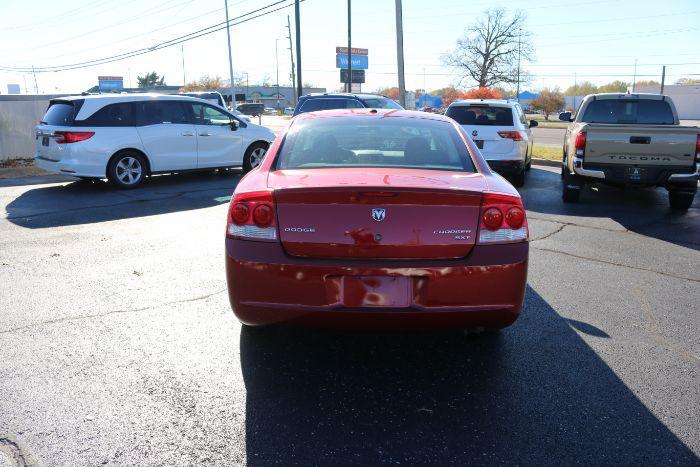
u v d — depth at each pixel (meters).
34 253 5.97
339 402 3.09
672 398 3.15
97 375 3.35
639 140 8.05
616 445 2.71
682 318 4.33
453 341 3.90
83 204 8.77
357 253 3.06
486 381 3.34
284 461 2.57
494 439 2.75
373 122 4.16
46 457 2.57
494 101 11.08
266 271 3.11
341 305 3.08
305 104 14.60
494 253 3.11
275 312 3.15
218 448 2.66
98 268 5.46
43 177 11.98
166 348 3.72
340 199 3.04
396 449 2.67
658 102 9.80
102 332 3.96
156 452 2.62
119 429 2.80
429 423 2.89
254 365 3.51
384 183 3.15
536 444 2.72
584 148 8.27
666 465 2.57
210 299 4.63
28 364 3.47
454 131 4.12
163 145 10.59
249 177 3.54
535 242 6.63
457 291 3.08
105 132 9.93
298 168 3.62
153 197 9.39
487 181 3.42
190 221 7.56
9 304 4.50
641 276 5.36
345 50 64.44
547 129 40.47
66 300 4.59
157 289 4.86
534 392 3.21
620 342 3.89
